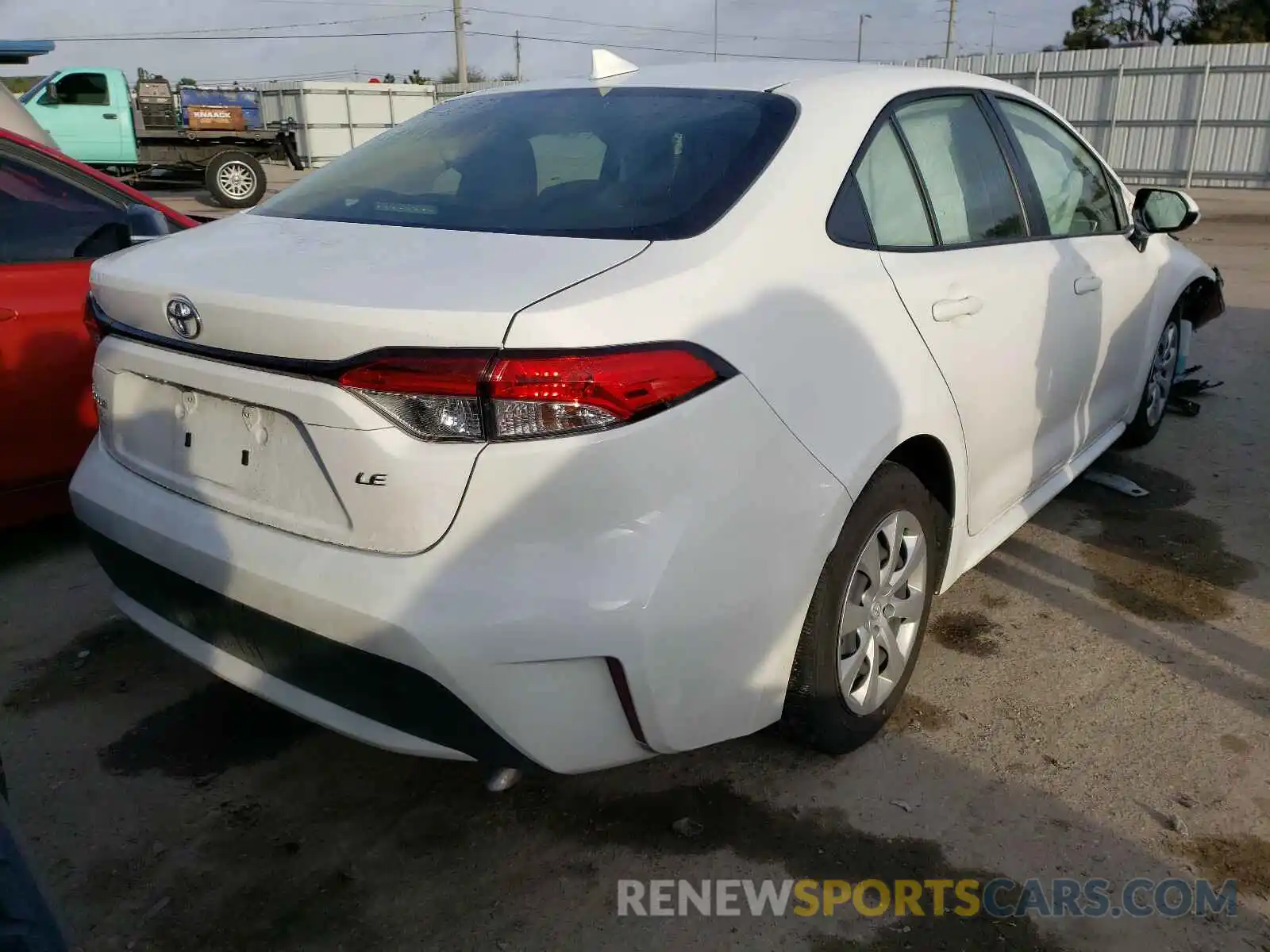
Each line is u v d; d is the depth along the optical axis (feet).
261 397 6.36
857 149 8.20
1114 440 13.69
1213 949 6.66
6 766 8.50
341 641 6.15
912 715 9.15
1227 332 23.66
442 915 7.00
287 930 6.88
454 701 6.01
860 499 7.62
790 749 8.66
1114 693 9.49
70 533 13.06
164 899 7.13
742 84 8.74
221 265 7.00
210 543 6.74
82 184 12.69
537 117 8.95
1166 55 61.77
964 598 11.28
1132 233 13.14
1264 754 8.59
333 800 8.14
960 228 9.43
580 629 5.89
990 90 10.61
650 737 6.41
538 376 5.69
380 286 6.15
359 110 85.66
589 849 7.57
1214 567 11.99
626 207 7.26
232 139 62.13
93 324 7.84
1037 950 6.67
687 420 6.11
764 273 6.90
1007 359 9.55
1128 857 7.44
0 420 11.56
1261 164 60.34
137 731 9.01
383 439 5.89
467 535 5.88
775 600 6.77
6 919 4.48
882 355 7.69
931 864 7.39
